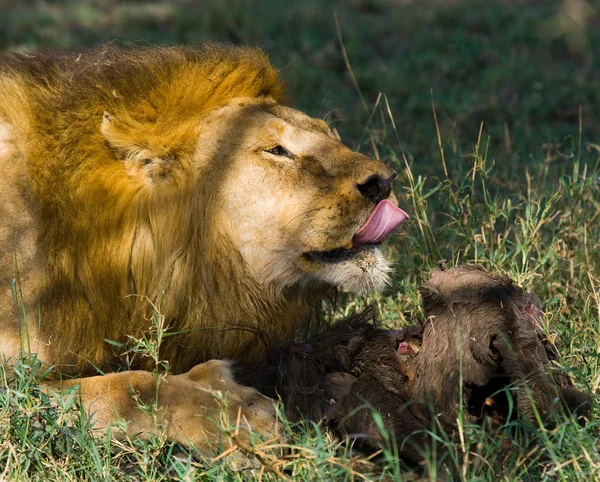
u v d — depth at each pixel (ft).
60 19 77.05
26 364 25.86
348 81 63.00
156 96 28.43
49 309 27.25
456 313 23.67
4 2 82.74
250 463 23.56
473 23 76.18
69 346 27.66
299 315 29.58
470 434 21.61
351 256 27.94
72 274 27.53
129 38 70.18
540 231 36.47
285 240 27.99
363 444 23.27
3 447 23.85
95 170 27.81
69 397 24.30
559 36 71.10
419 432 22.30
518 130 53.11
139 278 28.40
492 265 31.07
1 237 26.94
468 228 33.71
